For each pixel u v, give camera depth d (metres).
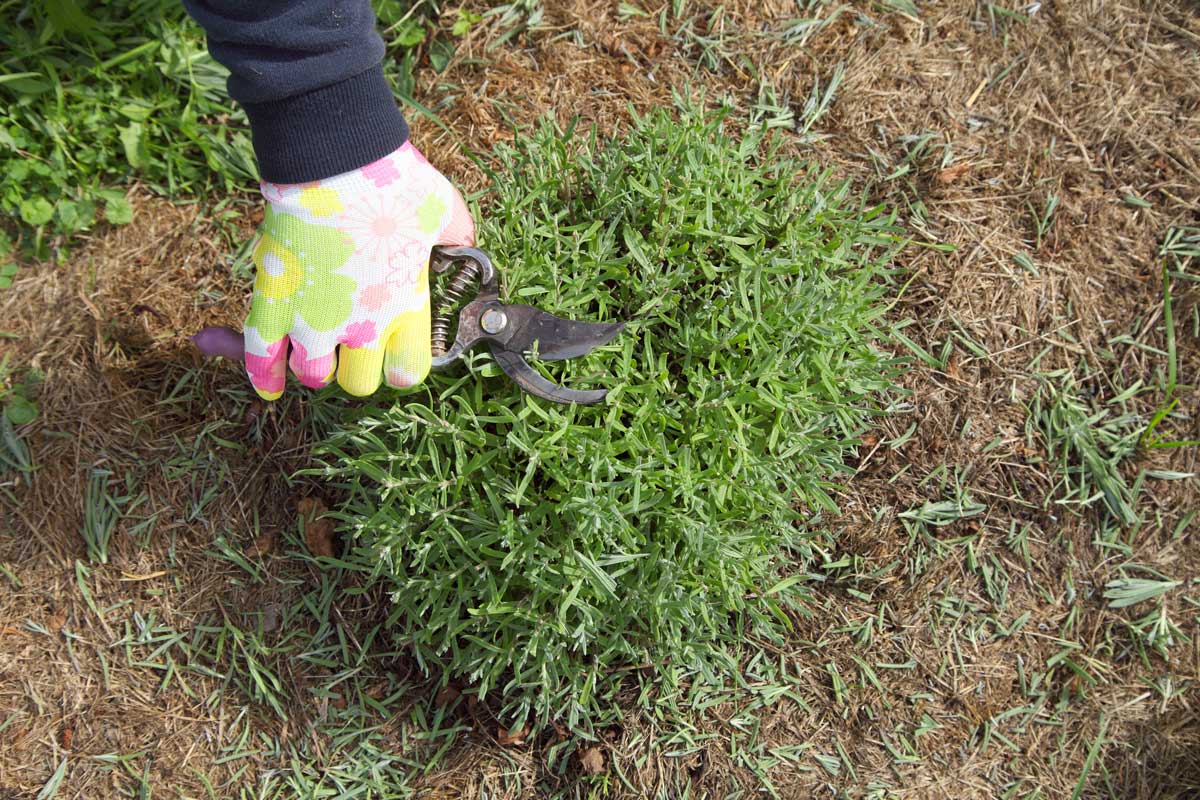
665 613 0.93
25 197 1.06
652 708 1.01
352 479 1.01
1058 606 1.04
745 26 1.08
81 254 1.06
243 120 1.07
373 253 0.91
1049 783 1.02
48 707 1.02
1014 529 1.04
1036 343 1.05
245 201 1.07
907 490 1.04
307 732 1.02
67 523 1.03
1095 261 1.06
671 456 0.93
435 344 0.92
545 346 0.91
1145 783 1.02
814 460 0.96
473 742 1.02
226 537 1.03
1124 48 1.08
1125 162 1.07
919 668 1.03
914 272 1.05
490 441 0.93
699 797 1.01
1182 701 1.03
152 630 1.03
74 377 1.04
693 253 0.95
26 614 1.03
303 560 1.03
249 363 0.93
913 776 1.02
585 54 1.08
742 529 0.95
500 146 1.01
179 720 1.02
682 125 0.99
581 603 0.92
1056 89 1.08
